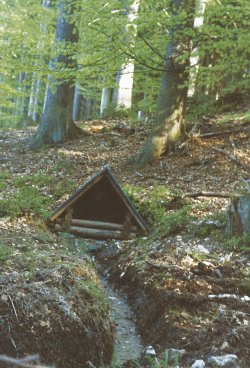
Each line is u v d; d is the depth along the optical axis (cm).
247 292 580
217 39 1124
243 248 677
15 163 1305
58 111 1473
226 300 551
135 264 710
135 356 498
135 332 565
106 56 1053
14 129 1927
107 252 835
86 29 1097
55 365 444
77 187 1068
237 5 1126
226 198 929
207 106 1557
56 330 461
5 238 688
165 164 1138
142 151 1188
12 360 129
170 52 1151
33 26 1686
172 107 1190
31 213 904
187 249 716
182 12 1033
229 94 1580
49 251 658
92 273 605
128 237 880
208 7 1057
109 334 503
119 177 1111
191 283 602
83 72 1110
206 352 456
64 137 1459
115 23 988
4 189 1084
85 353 468
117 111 1806
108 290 698
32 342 445
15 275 514
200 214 859
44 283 511
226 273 629
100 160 1253
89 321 487
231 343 463
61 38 1435
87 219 904
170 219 850
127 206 884
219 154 1132
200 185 1009
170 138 1187
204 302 553
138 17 1016
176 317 528
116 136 1482
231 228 726
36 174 1169
